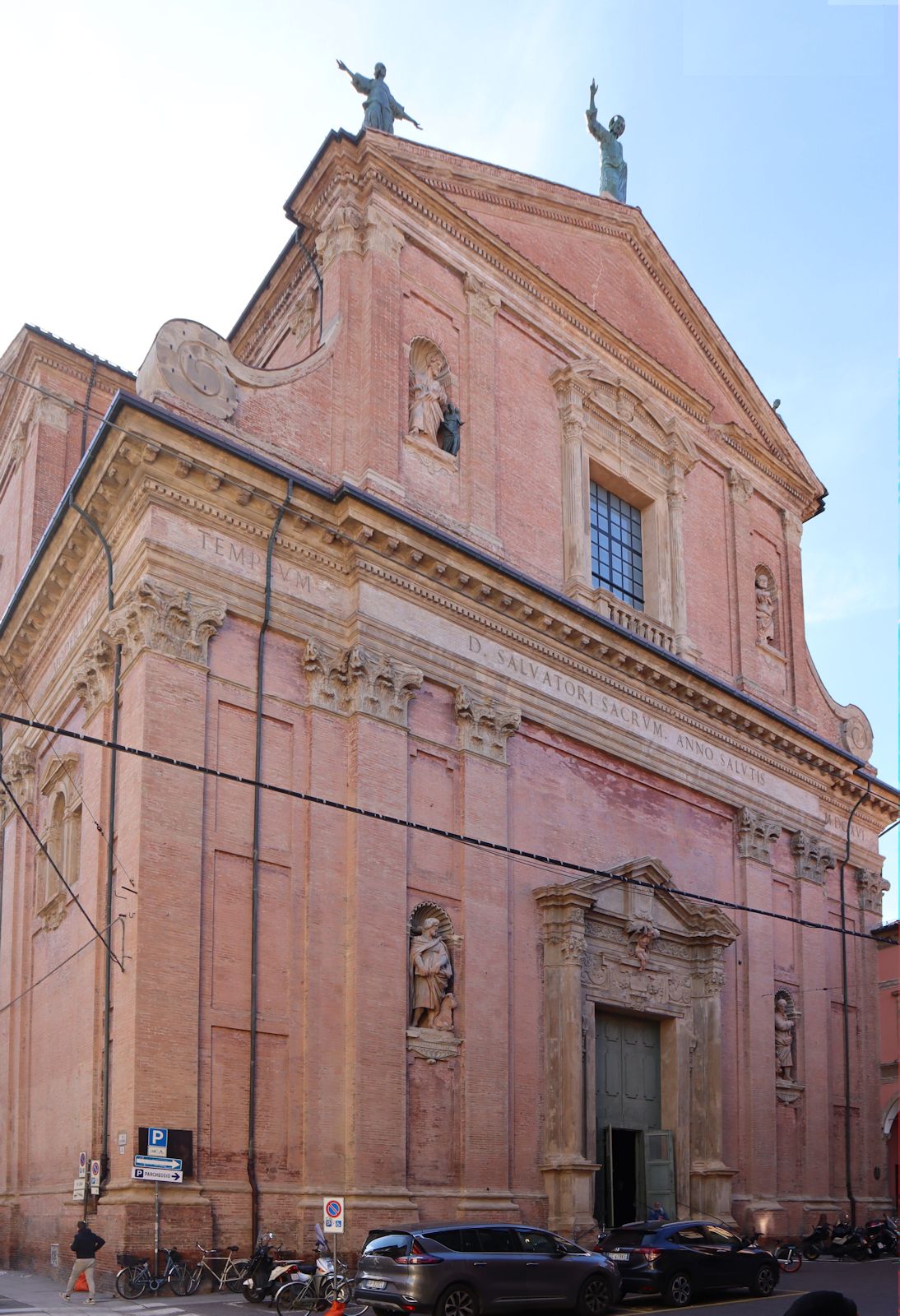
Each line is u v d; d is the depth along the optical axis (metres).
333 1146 20.88
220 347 23.67
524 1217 23.28
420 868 23.61
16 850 27.98
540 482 29.17
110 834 21.11
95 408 31.84
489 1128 23.11
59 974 23.67
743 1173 29.17
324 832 22.38
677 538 32.50
